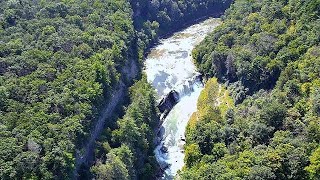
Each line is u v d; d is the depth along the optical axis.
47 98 96.25
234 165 87.44
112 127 111.62
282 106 94.69
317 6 117.31
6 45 106.69
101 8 147.12
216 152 96.00
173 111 137.50
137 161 107.50
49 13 129.62
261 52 123.06
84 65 111.31
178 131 128.25
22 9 125.19
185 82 146.75
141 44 162.88
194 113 129.00
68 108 96.88
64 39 118.06
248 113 107.00
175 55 165.62
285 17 129.38
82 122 97.38
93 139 103.06
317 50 105.62
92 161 99.19
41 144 85.12
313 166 78.94
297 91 100.50
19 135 84.19
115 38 135.00
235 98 124.00
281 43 119.94
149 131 117.94
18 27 117.69
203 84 147.38
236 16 154.62
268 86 117.19
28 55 105.62
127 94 128.75
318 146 82.94
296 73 105.38
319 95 91.75
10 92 94.00
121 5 159.12
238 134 99.56
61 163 84.50
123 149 100.69
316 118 88.81
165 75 151.25
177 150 121.50
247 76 123.25
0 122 86.31
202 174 88.19
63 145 87.31
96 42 126.25
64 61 109.94
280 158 82.00
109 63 119.94
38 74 101.50
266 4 142.62
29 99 94.38
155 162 113.81
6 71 100.31
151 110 125.62
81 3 143.25
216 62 140.00
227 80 135.00
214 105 127.25
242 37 137.62
